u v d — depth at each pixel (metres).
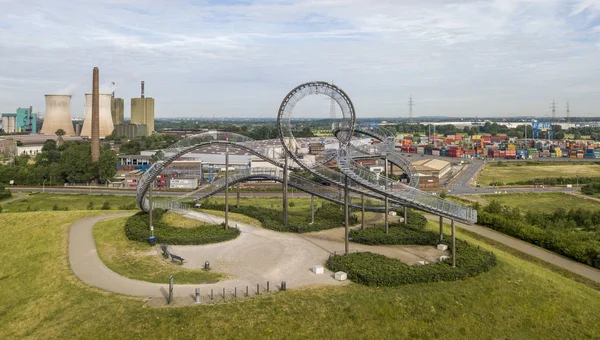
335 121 94.38
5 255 69.62
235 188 152.62
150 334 41.66
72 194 143.25
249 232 78.44
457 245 67.44
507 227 90.12
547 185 173.88
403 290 50.72
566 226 98.38
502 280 55.12
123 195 141.62
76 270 58.81
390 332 43.62
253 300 47.56
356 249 67.56
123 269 58.88
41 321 46.72
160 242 70.25
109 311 45.91
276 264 60.41
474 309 48.12
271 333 42.31
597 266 70.62
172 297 47.97
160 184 156.12
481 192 157.62
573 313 49.53
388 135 106.44
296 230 78.44
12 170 165.62
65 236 75.31
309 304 46.97
